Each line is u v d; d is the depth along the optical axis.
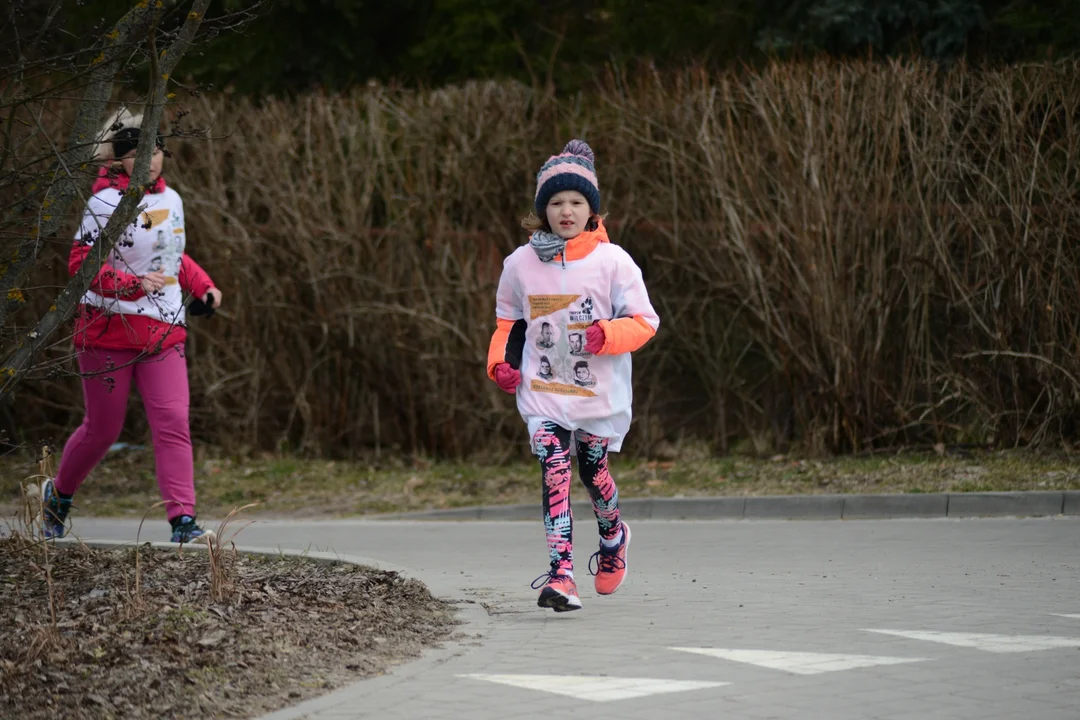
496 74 55.62
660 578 22.39
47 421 42.34
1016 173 35.12
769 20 50.12
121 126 22.05
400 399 40.53
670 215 37.88
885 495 30.48
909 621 17.80
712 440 38.59
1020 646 15.98
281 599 17.69
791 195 36.16
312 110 41.12
